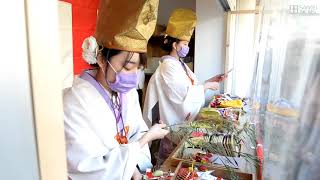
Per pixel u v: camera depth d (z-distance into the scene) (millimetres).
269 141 598
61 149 347
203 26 2963
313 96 384
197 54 3023
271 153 557
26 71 291
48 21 313
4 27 267
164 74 2092
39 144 312
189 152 1272
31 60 294
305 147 392
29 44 291
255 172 1059
